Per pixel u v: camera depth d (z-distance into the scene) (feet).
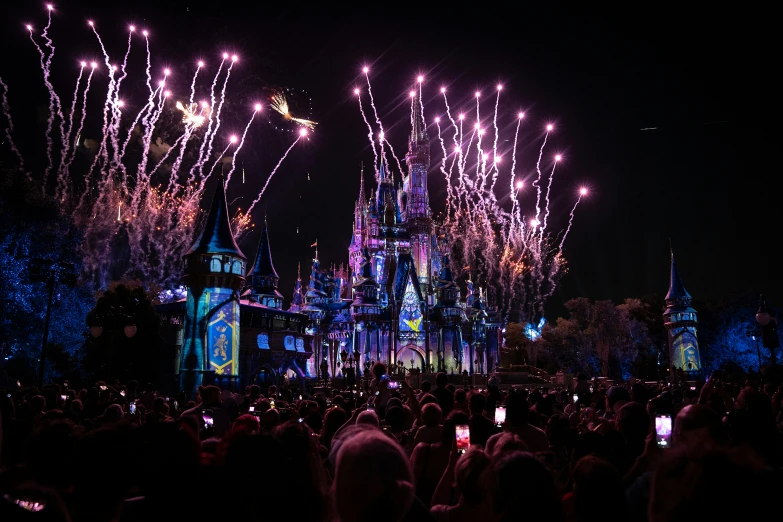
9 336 213.87
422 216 471.21
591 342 380.37
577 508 18.51
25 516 16.22
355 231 471.21
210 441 27.94
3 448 34.65
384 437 17.74
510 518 17.22
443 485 28.55
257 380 257.55
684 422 24.18
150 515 18.11
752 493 14.75
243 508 16.43
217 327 205.46
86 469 18.74
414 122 492.13
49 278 146.61
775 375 92.79
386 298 417.69
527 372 372.17
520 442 25.44
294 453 20.16
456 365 412.16
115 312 208.85
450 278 430.61
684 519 15.34
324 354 399.65
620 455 30.01
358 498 16.26
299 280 432.66
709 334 392.47
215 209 219.00
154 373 222.28
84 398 78.07
